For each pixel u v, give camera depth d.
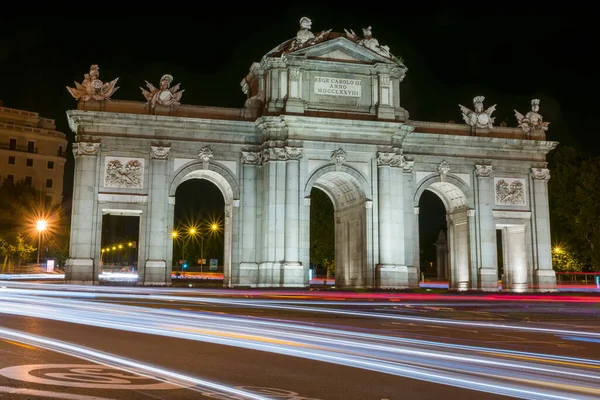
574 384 12.46
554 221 93.19
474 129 64.19
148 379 12.41
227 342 17.97
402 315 30.36
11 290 41.31
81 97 56.09
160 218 55.62
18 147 124.12
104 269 166.38
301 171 56.62
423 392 11.64
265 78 59.00
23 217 102.12
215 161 57.78
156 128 56.66
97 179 55.16
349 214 63.09
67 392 11.00
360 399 11.08
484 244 62.53
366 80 59.28
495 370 13.91
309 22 58.81
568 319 29.95
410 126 59.03
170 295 41.16
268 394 11.28
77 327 21.14
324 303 37.75
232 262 56.97
